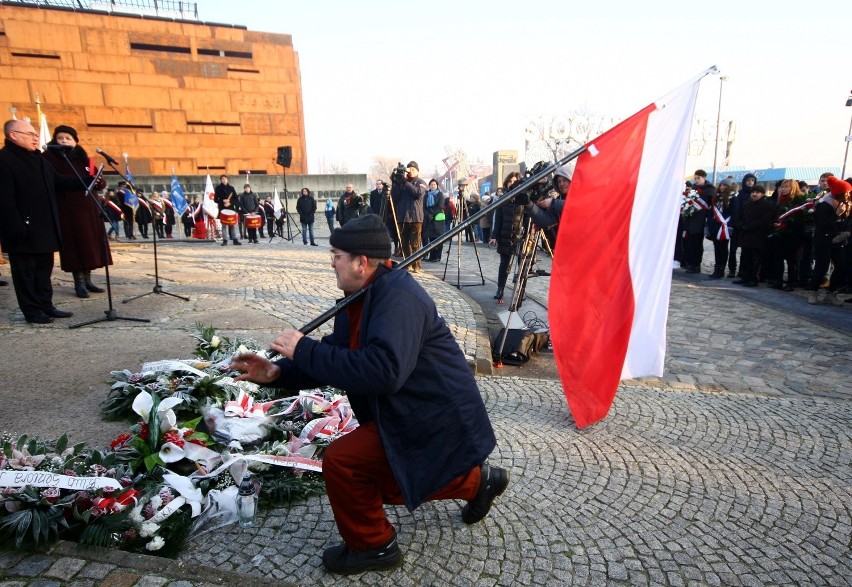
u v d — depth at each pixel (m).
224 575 2.15
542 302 8.33
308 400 3.52
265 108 39.06
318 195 32.81
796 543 2.68
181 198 19.14
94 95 34.28
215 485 2.78
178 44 36.06
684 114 3.82
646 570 2.45
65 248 6.70
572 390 3.91
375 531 2.27
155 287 7.46
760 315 7.84
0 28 31.91
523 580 2.34
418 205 10.26
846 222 8.36
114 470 2.65
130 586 2.05
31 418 3.52
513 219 7.83
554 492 3.07
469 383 2.20
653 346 4.04
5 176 5.24
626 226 3.82
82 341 5.17
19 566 2.14
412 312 2.02
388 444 2.08
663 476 3.29
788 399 4.71
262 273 9.88
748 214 9.73
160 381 3.58
